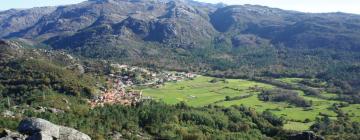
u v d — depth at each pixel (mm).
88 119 153000
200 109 199625
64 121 140500
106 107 180750
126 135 146750
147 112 173875
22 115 144375
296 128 184625
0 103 174500
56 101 188875
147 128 162000
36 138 67875
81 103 198000
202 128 168875
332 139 166625
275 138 169250
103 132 142500
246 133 171625
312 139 161000
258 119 193250
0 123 119375
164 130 160000
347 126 186125
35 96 195000
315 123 189750
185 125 172000
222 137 158125
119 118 163250
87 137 73875
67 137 71375
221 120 183000
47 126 72188
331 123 189500
